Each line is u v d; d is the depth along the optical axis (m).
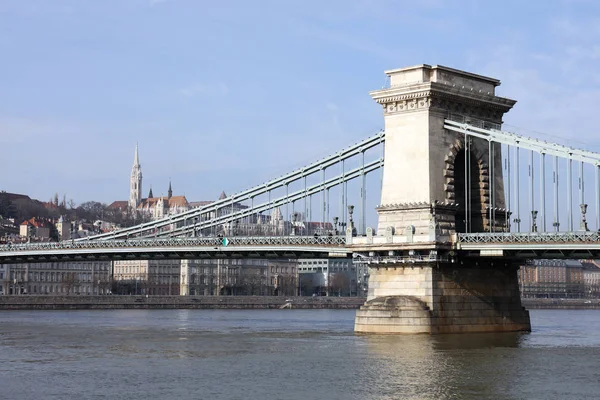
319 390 70.81
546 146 100.06
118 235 150.38
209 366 84.19
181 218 141.50
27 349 101.25
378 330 106.00
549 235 97.12
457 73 107.88
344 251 111.38
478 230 109.25
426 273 104.38
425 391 70.38
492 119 110.88
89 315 198.88
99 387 72.94
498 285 109.81
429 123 105.12
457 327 105.62
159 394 69.75
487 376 77.00
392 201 106.88
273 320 175.00
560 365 83.19
